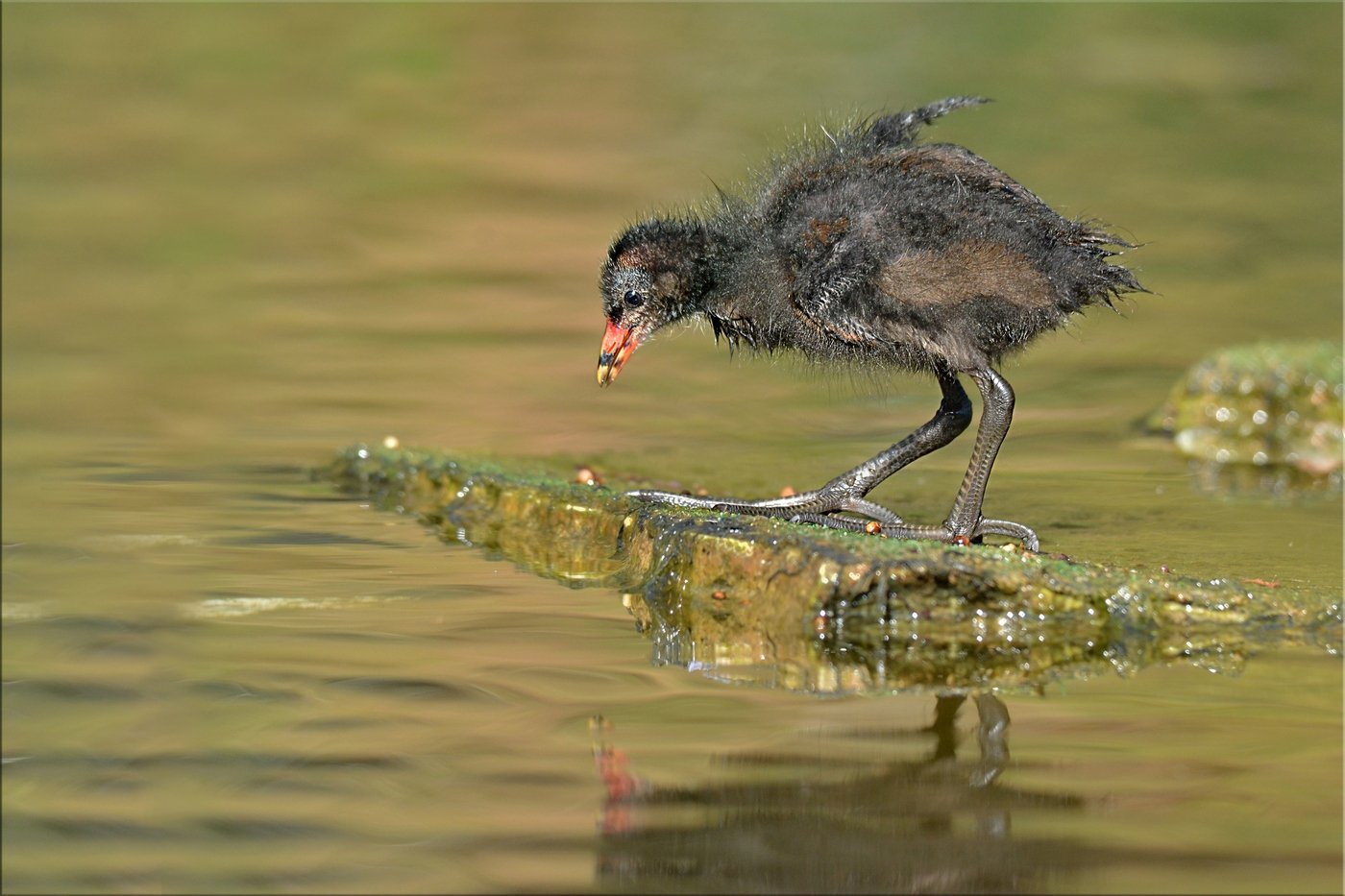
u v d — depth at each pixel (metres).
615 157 24.62
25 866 7.33
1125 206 22.20
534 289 19.98
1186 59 29.22
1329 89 27.58
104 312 18.94
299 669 9.48
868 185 10.90
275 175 24.27
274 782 8.10
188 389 16.39
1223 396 14.90
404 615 10.47
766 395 16.64
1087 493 13.17
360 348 17.88
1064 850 7.35
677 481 13.41
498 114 27.06
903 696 9.20
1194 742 8.41
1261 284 19.45
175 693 9.17
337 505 13.05
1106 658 9.80
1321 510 12.67
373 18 32.94
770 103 26.91
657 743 8.49
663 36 31.48
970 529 10.95
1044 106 26.62
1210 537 11.80
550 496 12.20
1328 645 9.85
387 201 23.17
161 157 24.98
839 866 7.27
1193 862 7.17
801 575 10.12
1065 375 17.02
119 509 12.82
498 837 7.55
